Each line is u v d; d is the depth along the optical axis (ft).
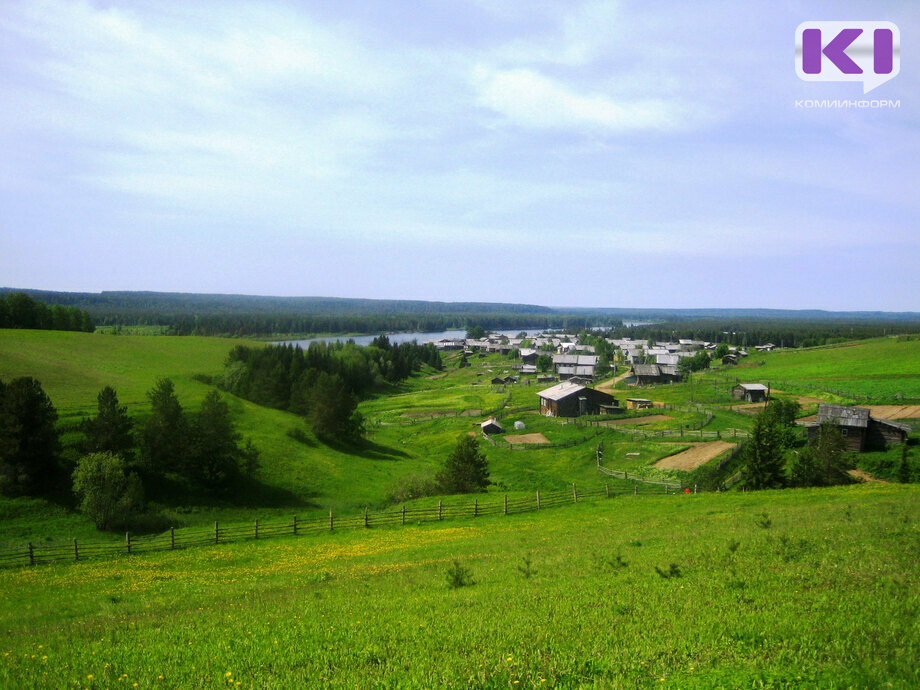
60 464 177.27
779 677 33.24
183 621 61.21
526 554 88.79
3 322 449.06
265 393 345.72
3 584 104.32
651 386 472.85
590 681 35.09
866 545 63.36
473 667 37.99
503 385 565.12
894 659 34.09
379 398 518.37
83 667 44.78
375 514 163.12
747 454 182.39
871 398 323.57
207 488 192.34
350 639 47.11
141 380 310.86
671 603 49.34
